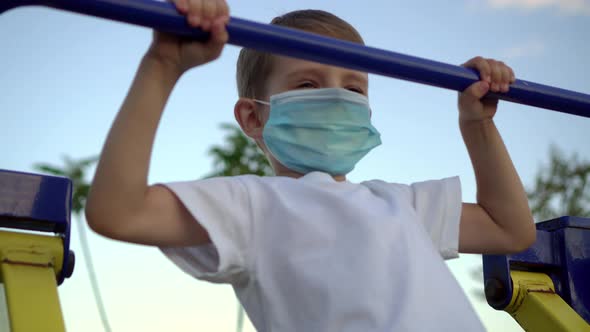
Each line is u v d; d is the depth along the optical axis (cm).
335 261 136
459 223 163
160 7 115
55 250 124
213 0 118
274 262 138
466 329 133
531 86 152
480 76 148
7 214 122
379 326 129
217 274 136
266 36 122
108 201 123
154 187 135
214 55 122
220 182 142
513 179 167
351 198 146
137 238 130
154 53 125
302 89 166
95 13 110
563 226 182
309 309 134
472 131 166
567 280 178
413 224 148
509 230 167
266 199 144
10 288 116
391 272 135
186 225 136
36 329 113
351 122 163
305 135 163
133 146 123
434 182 167
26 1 106
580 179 1343
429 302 133
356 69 131
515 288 173
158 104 125
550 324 168
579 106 155
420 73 139
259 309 140
